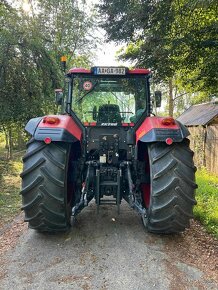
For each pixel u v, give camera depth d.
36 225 4.06
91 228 4.61
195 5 8.83
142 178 4.59
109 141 4.61
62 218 3.97
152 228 4.06
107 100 4.91
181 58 11.62
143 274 3.34
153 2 12.00
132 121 4.89
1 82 11.91
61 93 5.54
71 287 3.11
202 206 6.31
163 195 3.86
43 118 4.15
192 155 4.04
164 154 3.93
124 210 5.49
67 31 21.81
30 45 12.53
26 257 3.76
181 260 3.69
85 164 4.67
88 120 4.89
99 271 3.40
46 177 3.86
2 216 5.68
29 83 12.54
